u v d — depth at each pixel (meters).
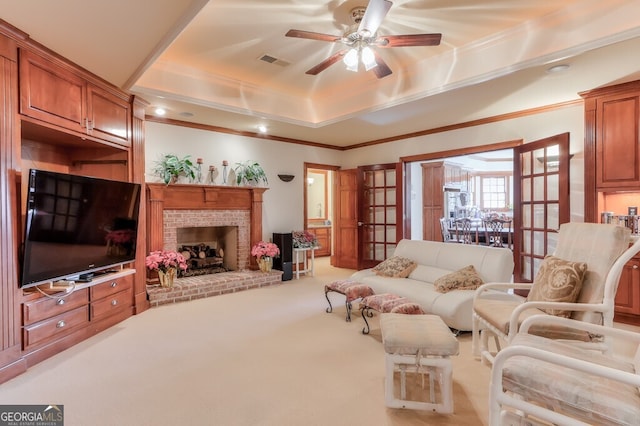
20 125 2.59
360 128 5.64
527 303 2.13
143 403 2.11
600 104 3.74
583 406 1.29
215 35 3.44
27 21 2.38
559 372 1.42
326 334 3.30
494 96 4.04
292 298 4.66
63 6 2.22
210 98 4.41
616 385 1.35
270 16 3.08
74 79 3.09
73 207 2.96
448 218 8.09
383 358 2.78
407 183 6.30
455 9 3.01
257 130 5.73
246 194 5.70
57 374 2.49
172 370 2.55
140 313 3.97
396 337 2.06
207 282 4.76
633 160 3.53
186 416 1.97
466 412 2.02
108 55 2.93
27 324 2.59
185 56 3.94
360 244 6.80
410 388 2.33
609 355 2.02
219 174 5.50
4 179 2.42
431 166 8.25
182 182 5.04
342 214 7.29
